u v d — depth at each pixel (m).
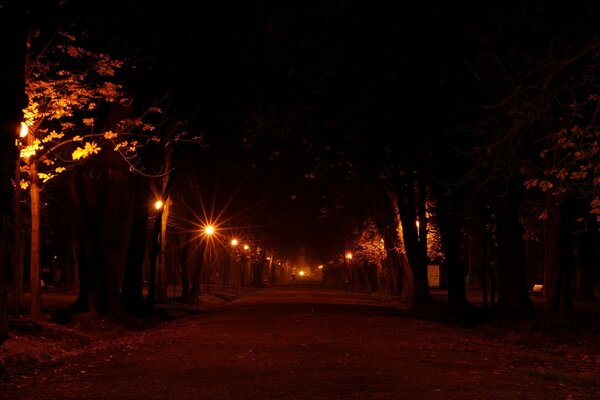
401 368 12.87
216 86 29.67
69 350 18.27
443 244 36.12
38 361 15.50
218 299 54.34
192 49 26.61
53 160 23.23
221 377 11.84
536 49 17.69
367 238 59.47
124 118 25.11
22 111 14.68
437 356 14.84
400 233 44.94
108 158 25.38
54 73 20.50
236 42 27.48
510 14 17.97
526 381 11.59
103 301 25.06
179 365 13.41
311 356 14.46
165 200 37.56
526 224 30.67
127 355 15.38
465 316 32.62
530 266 77.62
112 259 25.34
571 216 25.05
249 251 83.81
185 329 22.67
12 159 14.68
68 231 54.88
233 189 56.41
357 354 14.83
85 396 10.28
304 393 10.30
